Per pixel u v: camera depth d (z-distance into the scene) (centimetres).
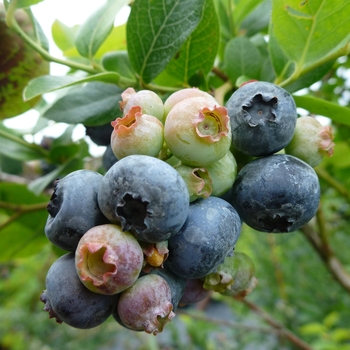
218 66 13
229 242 7
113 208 6
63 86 9
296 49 9
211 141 6
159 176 6
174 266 7
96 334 39
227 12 13
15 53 12
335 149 16
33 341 39
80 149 15
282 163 7
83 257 6
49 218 7
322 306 32
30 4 10
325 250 15
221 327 35
